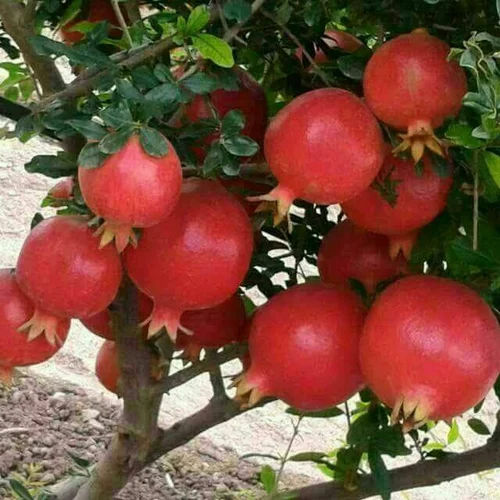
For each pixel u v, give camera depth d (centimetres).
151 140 69
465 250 77
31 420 237
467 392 74
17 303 83
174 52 99
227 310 94
